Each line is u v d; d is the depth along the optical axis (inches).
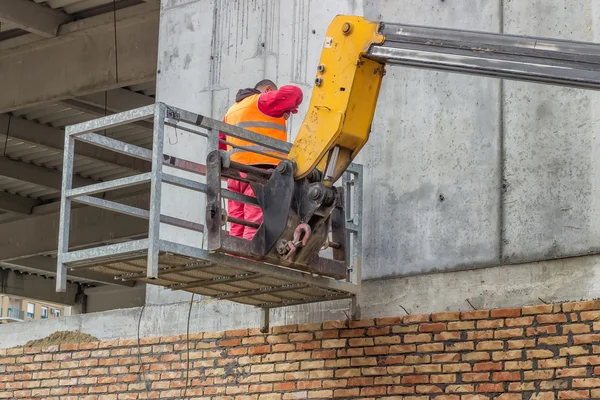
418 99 673.0
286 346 675.4
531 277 596.4
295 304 666.8
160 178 550.3
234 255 570.3
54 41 1220.5
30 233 1766.7
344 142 564.1
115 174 1599.4
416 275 644.1
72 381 779.4
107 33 1194.0
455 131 651.5
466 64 527.8
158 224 544.7
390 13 700.7
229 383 696.4
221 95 781.3
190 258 557.9
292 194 560.7
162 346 738.2
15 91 1259.8
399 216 661.9
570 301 576.1
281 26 760.3
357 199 652.7
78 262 581.9
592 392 549.6
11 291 2086.6
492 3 652.1
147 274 554.3
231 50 784.3
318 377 655.8
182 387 718.5
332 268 594.2
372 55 554.3
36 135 1422.2
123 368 753.0
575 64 504.7
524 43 517.0
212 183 561.6
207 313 724.0
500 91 636.7
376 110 691.4
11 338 832.9
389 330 633.6
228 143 582.9
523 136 621.6
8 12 1144.2
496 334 592.1
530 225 605.3
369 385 632.4
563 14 621.6
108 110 1366.9
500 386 582.2
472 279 619.5
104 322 780.0
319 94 565.3
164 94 815.1
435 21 676.7
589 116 597.6
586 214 585.0
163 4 834.8
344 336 651.5
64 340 797.9
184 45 813.2
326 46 567.5
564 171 599.8
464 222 633.0
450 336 609.0
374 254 666.8
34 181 1560.0
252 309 701.3
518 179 617.3
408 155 669.3
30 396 801.6
